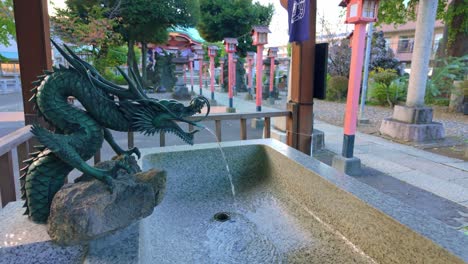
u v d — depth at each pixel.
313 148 5.45
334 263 1.89
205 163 3.03
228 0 19.55
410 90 6.52
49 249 1.32
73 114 1.46
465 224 2.85
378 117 9.20
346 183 2.12
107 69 15.11
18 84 17.97
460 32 10.15
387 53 13.80
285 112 4.20
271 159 3.01
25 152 2.72
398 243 1.59
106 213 1.34
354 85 4.18
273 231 2.33
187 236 2.29
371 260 1.77
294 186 2.62
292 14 4.07
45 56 2.92
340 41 15.08
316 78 4.20
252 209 2.68
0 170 2.40
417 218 1.63
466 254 1.30
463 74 9.70
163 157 2.88
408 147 5.79
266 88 14.38
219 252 2.10
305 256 2.00
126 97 1.53
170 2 15.69
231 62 10.09
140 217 1.46
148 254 1.66
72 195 1.37
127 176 1.59
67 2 13.23
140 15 14.93
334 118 9.36
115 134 6.83
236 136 6.99
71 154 1.37
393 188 3.75
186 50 25.02
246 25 19.33
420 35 6.20
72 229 1.29
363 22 4.01
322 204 2.25
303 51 4.09
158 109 1.54
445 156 5.18
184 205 2.73
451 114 9.27
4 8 10.00
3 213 1.58
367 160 4.92
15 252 1.31
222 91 18.34
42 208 1.47
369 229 1.80
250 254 2.08
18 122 8.02
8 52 21.14
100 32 11.90
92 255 1.32
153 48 22.61
